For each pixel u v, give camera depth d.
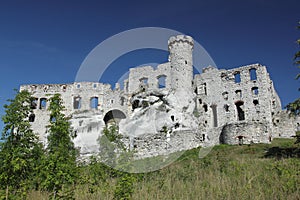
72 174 11.12
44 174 10.71
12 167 10.82
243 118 41.25
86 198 12.60
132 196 12.49
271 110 40.88
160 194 12.96
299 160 19.08
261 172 16.42
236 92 41.66
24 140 11.40
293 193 12.46
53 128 11.19
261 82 40.69
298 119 41.00
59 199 11.40
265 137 32.75
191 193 13.23
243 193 12.69
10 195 10.69
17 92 11.96
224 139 34.81
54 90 43.47
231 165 18.69
